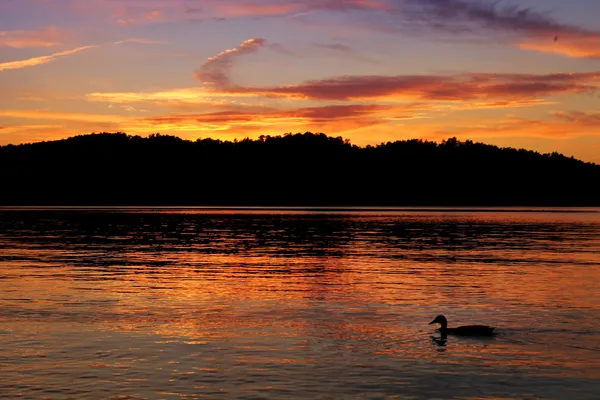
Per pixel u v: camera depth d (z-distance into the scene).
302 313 25.78
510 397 15.95
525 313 25.91
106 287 32.41
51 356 19.12
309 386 16.62
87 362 18.55
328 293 30.86
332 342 21.00
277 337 21.64
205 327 23.06
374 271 39.78
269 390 16.31
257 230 82.88
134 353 19.50
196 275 37.47
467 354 19.62
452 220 116.81
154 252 52.19
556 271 40.00
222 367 18.16
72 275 36.97
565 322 24.12
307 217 126.62
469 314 25.69
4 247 55.94
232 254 50.84
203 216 128.75
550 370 18.08
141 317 24.78
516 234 77.50
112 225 93.25
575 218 128.75
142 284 33.59
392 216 135.12
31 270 39.22
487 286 33.31
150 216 126.75
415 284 34.03
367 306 27.38
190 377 17.27
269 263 44.25
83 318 24.50
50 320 24.08
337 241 65.44
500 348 20.38
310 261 45.62
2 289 31.53
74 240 64.75
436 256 49.78
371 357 19.25
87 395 15.88
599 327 23.27
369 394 16.08
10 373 17.52
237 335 21.86
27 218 115.25
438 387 16.62
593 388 16.61
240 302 28.27
